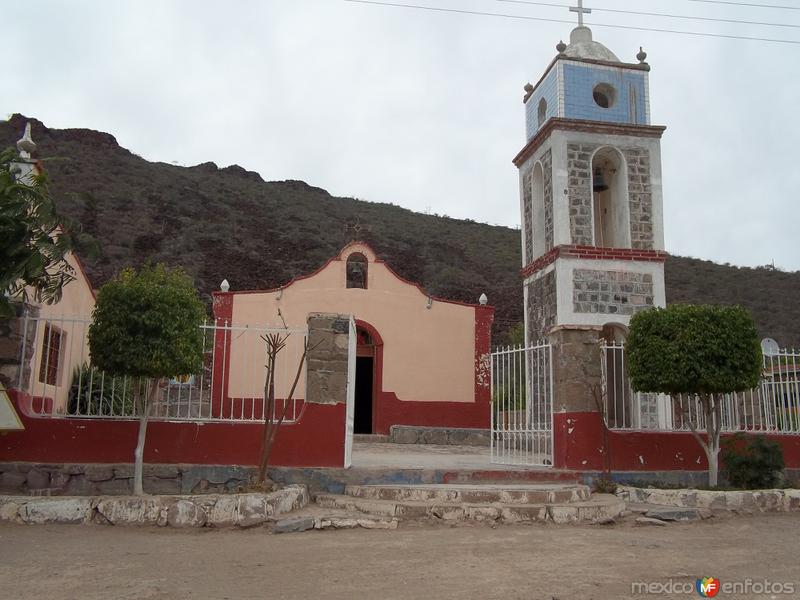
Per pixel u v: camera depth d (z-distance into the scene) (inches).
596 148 681.6
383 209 2741.1
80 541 312.5
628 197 679.1
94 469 408.8
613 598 230.5
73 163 2234.3
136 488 383.6
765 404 536.4
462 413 895.7
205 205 2261.3
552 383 506.9
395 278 916.6
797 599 232.4
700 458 490.6
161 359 378.3
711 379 439.2
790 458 511.5
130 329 380.2
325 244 2108.8
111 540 316.5
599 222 730.8
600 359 494.6
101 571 259.6
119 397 518.0
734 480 459.2
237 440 429.1
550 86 705.6
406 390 892.0
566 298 637.3
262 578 251.6
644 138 692.1
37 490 399.5
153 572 259.0
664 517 389.1
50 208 349.1
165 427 423.5
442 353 908.6
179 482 416.8
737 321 449.7
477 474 455.8
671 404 585.6
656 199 683.4
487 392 907.4
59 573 256.2
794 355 550.3
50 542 309.1
